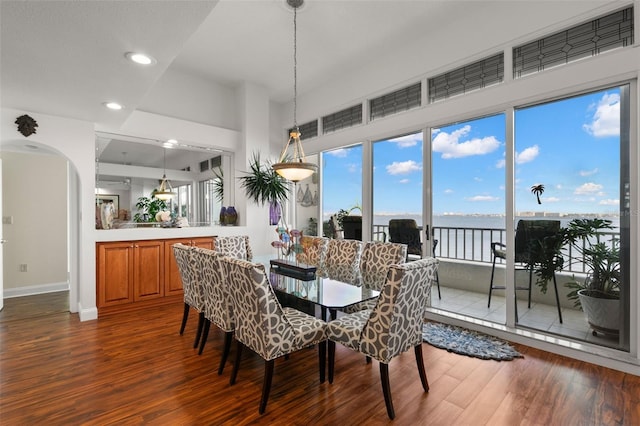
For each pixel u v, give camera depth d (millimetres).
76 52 2117
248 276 1889
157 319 3605
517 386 2188
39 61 2232
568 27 2678
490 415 1882
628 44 2422
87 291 3594
